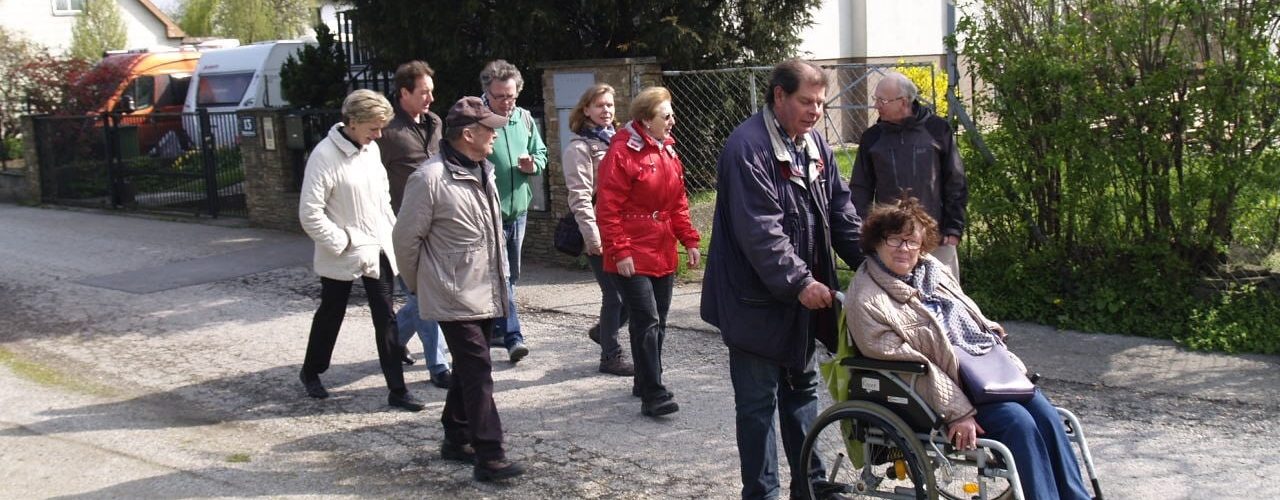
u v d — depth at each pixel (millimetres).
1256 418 5516
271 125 12672
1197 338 6645
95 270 10914
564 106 9680
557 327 7926
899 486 4328
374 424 6012
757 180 4090
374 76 12453
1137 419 5574
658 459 5293
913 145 5969
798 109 4133
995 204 7406
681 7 10695
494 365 6973
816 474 4477
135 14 32438
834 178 4520
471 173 5020
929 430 4016
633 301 5750
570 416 5961
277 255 11258
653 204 5695
